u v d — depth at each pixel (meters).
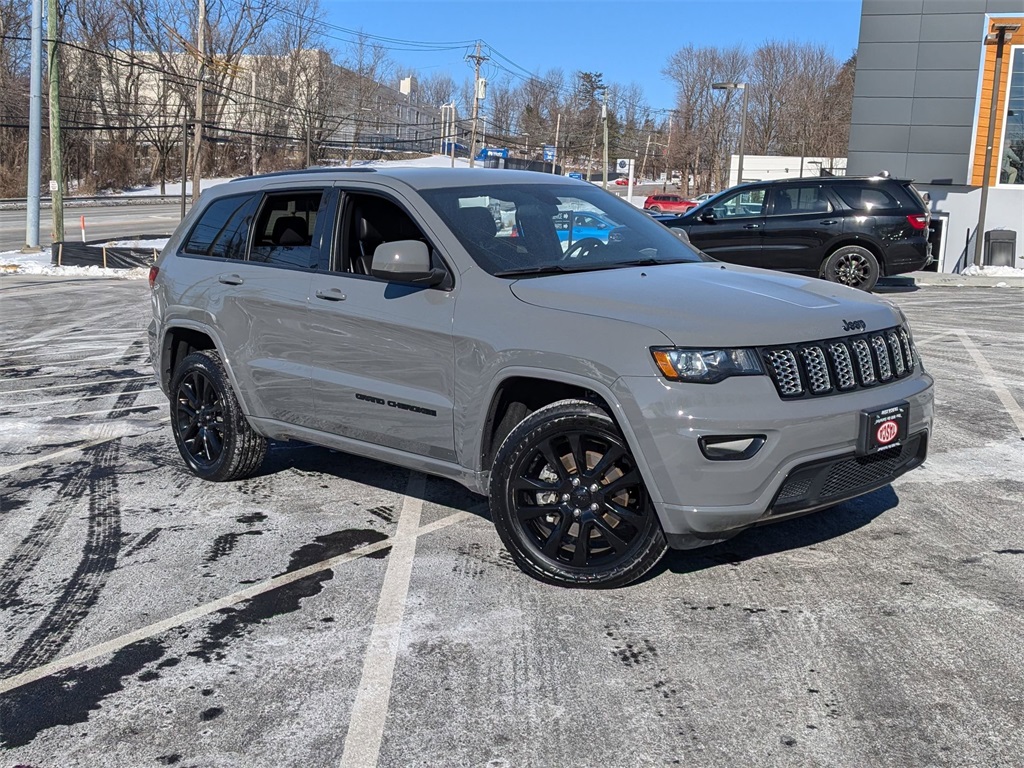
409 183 4.89
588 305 4.07
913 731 3.05
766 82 94.69
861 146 24.88
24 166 67.69
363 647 3.70
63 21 69.62
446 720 3.18
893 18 23.97
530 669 3.51
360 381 4.81
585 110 115.06
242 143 79.56
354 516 5.20
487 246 4.59
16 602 4.19
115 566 4.56
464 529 4.97
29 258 26.83
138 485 5.84
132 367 9.95
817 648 3.61
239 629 3.88
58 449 6.71
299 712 3.25
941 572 4.29
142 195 72.88
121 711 3.29
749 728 3.09
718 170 96.38
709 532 3.79
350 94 85.62
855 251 14.38
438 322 4.43
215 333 5.59
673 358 3.75
